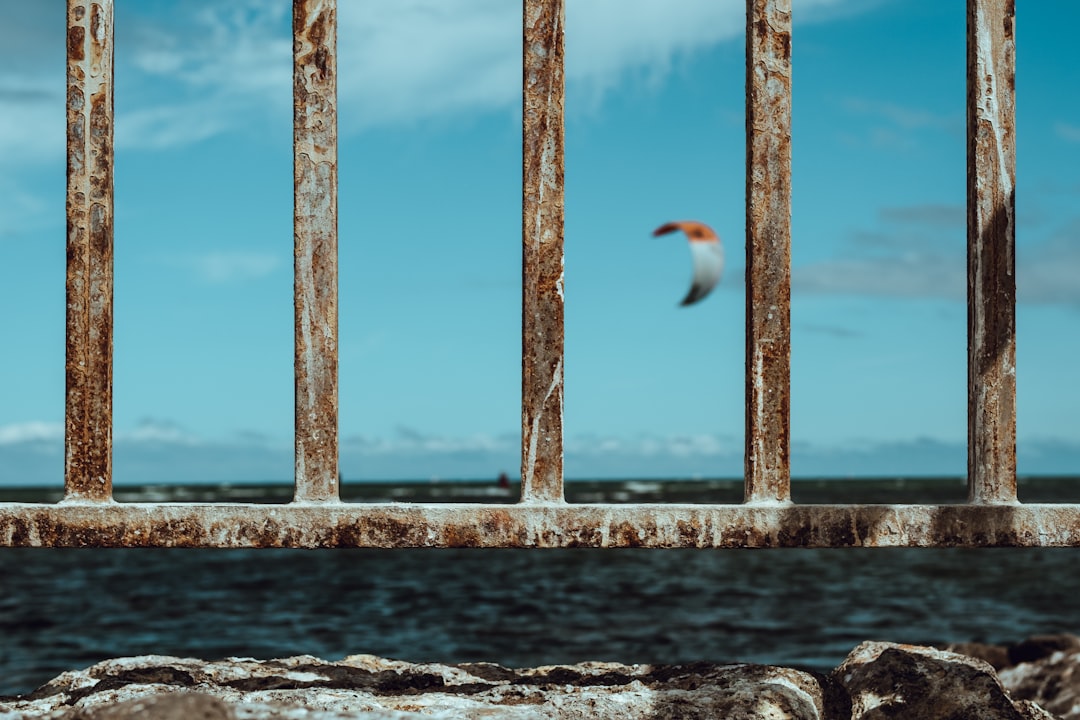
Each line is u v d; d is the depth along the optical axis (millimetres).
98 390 3314
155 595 16312
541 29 3342
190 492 128750
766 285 3354
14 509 3268
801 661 9492
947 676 3873
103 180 3336
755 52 3373
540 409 3309
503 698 3482
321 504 3281
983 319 3443
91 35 3350
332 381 3314
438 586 18141
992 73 3465
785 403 3348
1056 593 15898
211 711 2314
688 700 3346
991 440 3424
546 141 3332
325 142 3338
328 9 3352
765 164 3367
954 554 25453
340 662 4160
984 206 3447
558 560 24891
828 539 3318
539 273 3320
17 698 3678
